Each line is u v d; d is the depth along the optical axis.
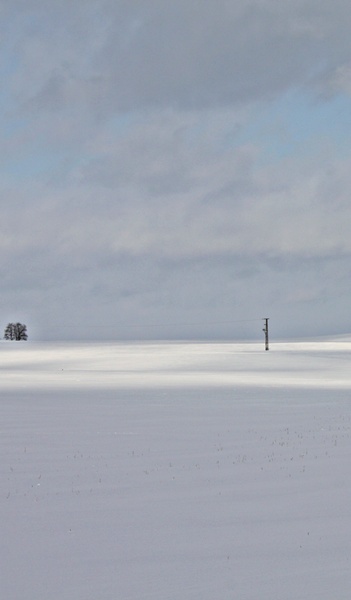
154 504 12.05
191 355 111.19
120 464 15.98
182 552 9.34
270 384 51.81
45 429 22.70
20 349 146.00
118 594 7.82
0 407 31.23
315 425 23.80
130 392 42.25
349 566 8.69
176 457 16.94
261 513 11.37
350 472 14.72
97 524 10.79
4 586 8.10
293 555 9.16
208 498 12.48
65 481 14.08
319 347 140.12
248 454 17.34
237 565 8.77
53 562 8.95
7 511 11.65
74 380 58.16
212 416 27.05
